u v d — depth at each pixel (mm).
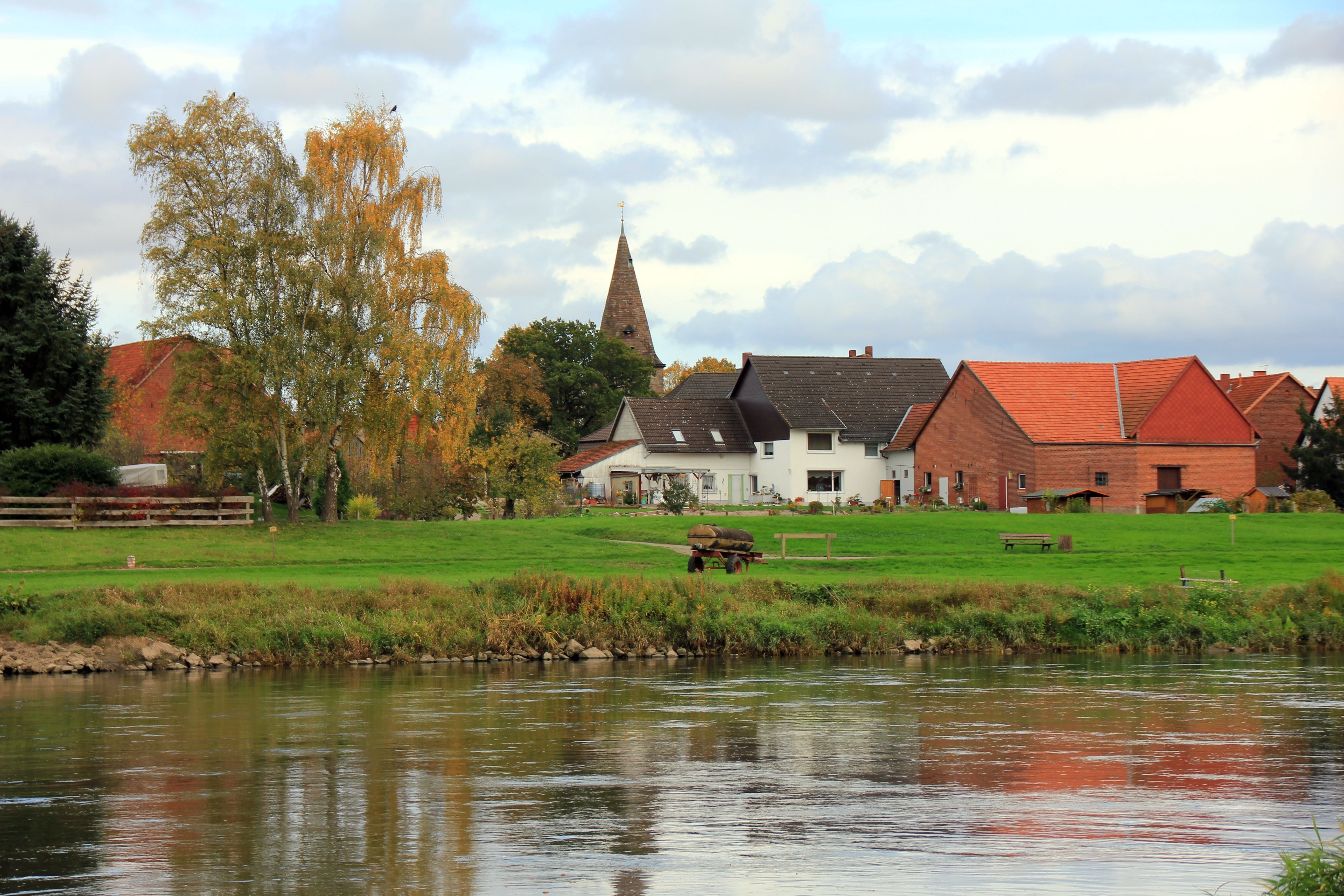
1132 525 86000
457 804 22125
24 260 79562
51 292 80625
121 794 22969
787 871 17953
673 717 31594
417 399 74562
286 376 72000
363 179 77812
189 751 26984
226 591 46281
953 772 24922
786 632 46781
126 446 94938
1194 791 23266
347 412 75688
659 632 46625
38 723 30484
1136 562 65938
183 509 72938
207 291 71938
